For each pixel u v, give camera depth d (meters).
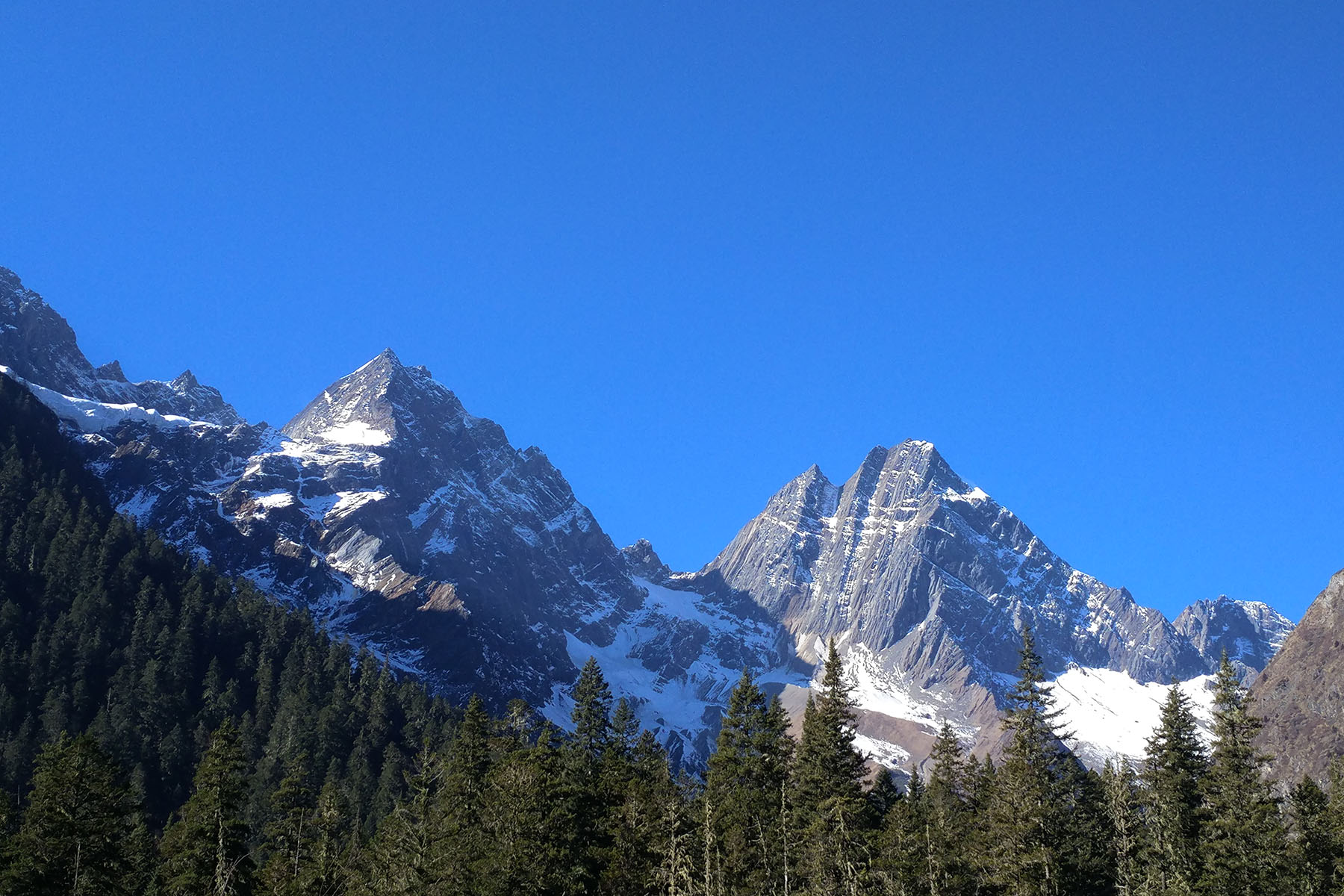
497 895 114.06
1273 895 113.19
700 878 112.88
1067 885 116.00
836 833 118.81
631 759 146.88
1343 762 134.88
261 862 158.88
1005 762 125.38
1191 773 127.88
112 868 123.81
